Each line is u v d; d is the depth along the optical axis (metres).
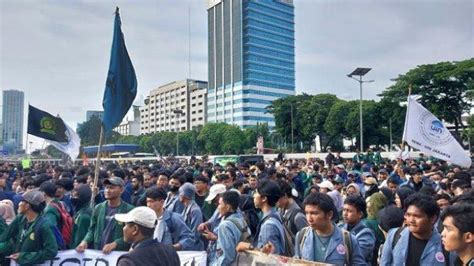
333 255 3.91
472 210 2.87
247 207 5.40
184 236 5.49
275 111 74.94
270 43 140.75
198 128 104.75
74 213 6.72
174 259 3.62
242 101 134.88
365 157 24.62
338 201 7.57
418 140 10.12
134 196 9.17
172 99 165.88
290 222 5.18
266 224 4.40
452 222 2.90
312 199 3.99
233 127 92.50
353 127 58.97
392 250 3.88
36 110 13.38
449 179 8.64
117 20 7.74
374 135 59.19
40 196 5.19
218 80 146.00
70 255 5.33
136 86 7.84
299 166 17.02
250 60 135.25
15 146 106.00
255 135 89.69
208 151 93.94
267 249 4.17
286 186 5.42
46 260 5.20
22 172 14.92
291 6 148.12
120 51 7.69
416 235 3.73
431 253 3.62
